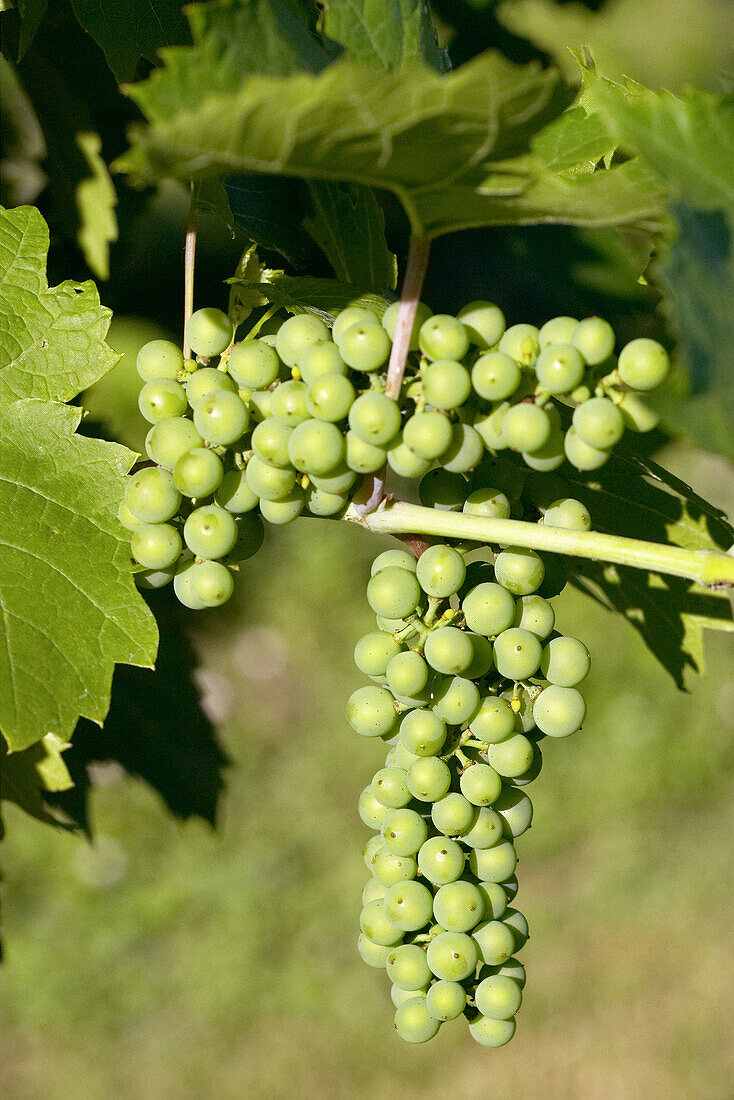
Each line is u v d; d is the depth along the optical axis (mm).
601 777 2867
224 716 3168
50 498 954
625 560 918
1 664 931
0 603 938
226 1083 2365
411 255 910
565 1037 2377
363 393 920
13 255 974
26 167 1085
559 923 2570
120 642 941
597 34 1584
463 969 941
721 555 913
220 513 938
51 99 1076
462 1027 2490
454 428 920
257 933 2662
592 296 1092
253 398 940
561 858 2725
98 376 969
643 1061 2311
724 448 881
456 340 912
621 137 889
